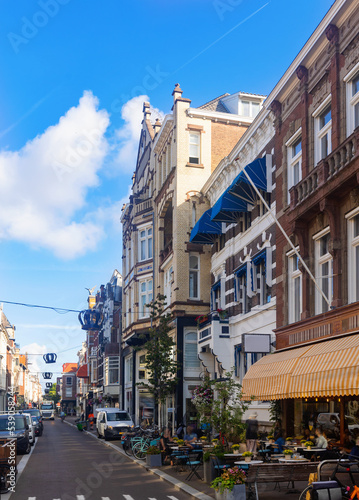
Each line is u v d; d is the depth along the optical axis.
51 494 13.43
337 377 12.00
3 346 73.31
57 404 151.75
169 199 34.28
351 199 14.52
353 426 14.40
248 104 35.44
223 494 11.61
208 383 20.30
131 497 13.01
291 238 18.45
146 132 42.72
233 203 23.75
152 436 22.17
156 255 37.69
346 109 15.27
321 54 16.81
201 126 33.00
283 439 17.14
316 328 15.77
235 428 16.31
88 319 48.19
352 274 14.62
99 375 71.38
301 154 18.45
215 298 30.02
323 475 10.74
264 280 22.23
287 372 14.53
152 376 28.25
